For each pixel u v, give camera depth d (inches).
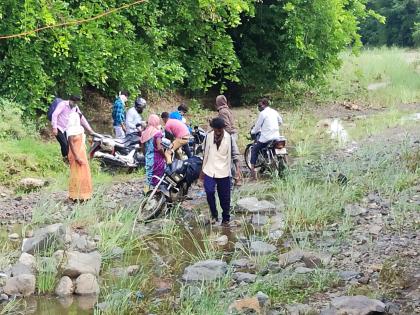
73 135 397.4
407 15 1908.2
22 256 284.7
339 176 428.5
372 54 1309.1
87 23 592.1
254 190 426.3
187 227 353.7
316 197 374.3
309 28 882.8
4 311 237.8
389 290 239.3
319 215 346.0
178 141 444.8
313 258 274.8
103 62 614.9
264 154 478.9
